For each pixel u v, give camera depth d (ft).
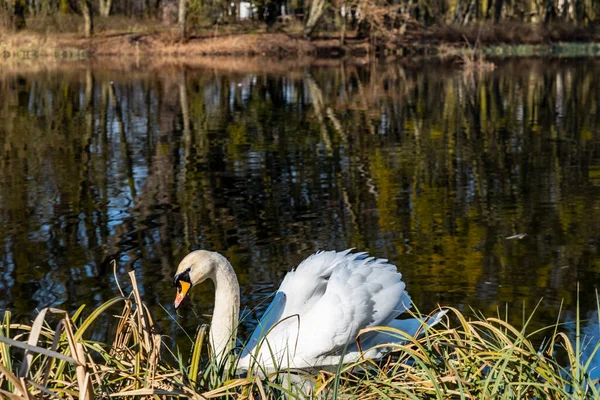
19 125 74.02
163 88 109.81
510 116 80.64
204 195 44.32
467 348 16.55
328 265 23.29
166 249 33.68
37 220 39.06
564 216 38.70
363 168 52.08
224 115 82.38
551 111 84.38
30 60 162.30
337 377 14.23
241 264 31.22
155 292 28.19
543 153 57.72
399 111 85.20
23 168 53.06
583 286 28.09
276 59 167.63
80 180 48.88
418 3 188.03
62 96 99.19
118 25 194.49
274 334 21.97
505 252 32.53
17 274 30.55
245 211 40.37
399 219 38.37
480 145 61.98
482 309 25.95
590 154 57.11
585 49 200.13
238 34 185.47
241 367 21.48
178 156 57.31
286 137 66.69
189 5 178.40
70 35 182.19
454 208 40.65
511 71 140.97
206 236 35.65
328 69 144.05
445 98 97.96
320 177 49.24
